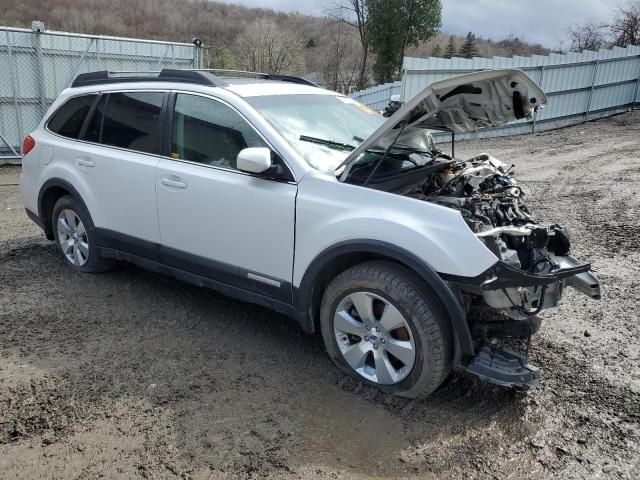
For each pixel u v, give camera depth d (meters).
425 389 2.99
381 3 34.84
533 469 2.60
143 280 4.80
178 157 3.91
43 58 11.34
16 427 2.82
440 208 2.93
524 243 3.14
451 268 2.81
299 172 3.35
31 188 5.02
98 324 3.99
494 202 3.47
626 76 17.48
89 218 4.55
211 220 3.69
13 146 11.34
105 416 2.93
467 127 3.91
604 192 8.14
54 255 5.39
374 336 3.13
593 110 17.22
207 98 3.82
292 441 2.77
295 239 3.31
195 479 2.50
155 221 4.05
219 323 4.05
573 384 3.29
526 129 16.11
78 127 4.66
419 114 3.19
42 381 3.24
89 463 2.58
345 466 2.60
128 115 4.29
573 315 4.22
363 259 3.21
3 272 4.93
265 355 3.61
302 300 3.36
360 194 3.15
